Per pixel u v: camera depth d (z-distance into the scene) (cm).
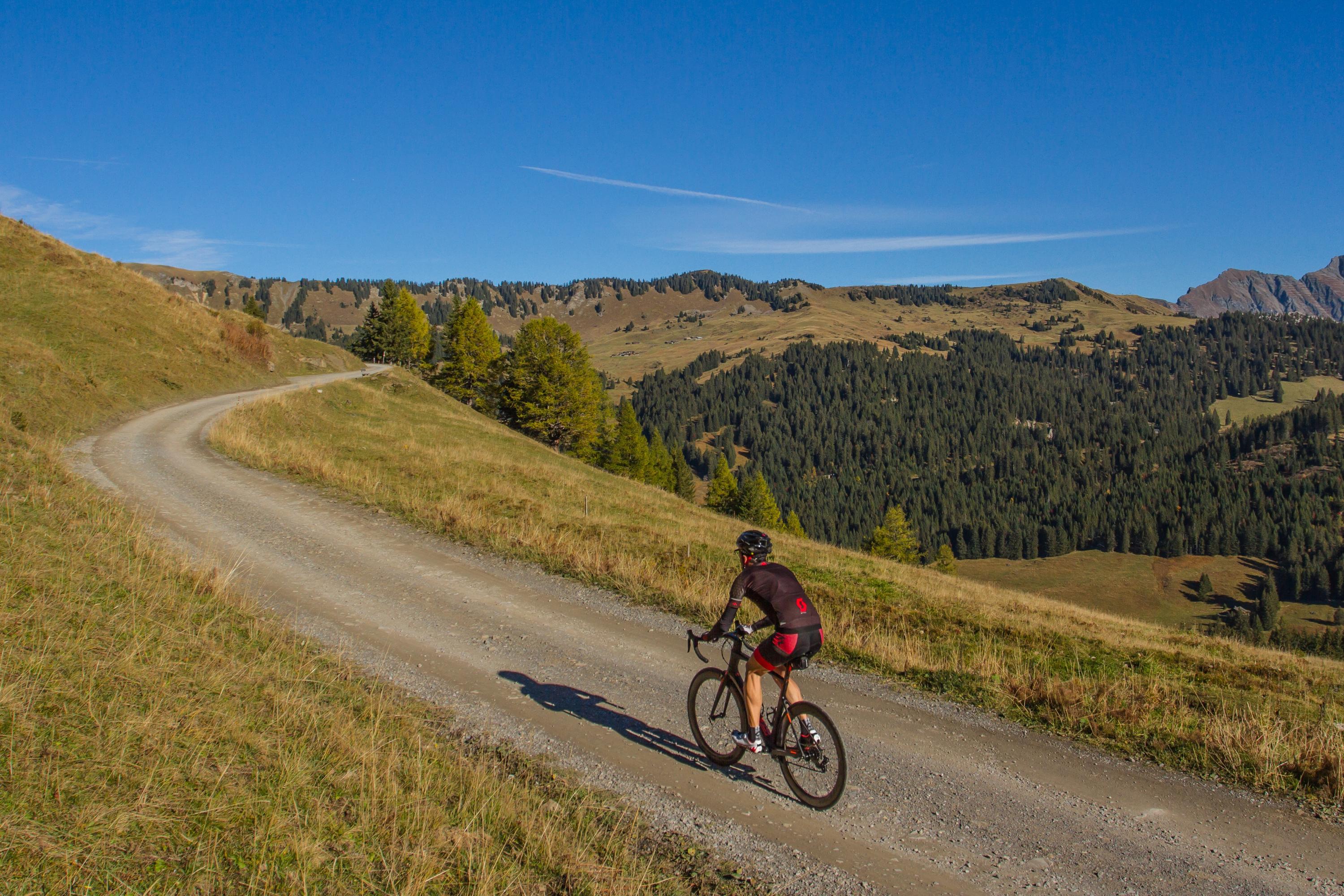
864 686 793
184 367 3484
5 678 484
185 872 353
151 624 682
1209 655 1230
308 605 965
